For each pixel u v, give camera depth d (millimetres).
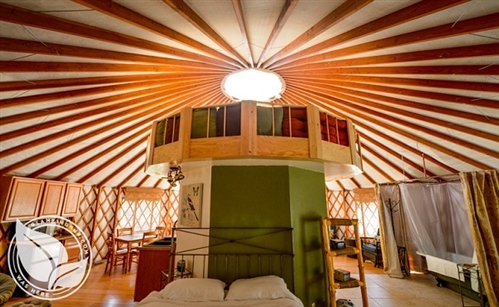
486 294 3568
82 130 3688
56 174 4926
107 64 2559
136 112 3818
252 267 2895
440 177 4941
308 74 3242
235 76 3430
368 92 3350
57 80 2592
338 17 1942
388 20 1963
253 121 2773
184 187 3516
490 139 3330
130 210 7242
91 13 1880
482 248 3717
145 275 3912
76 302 3797
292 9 1893
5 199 3982
